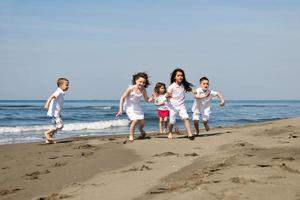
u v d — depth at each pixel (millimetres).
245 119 23688
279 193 3227
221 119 23766
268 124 13039
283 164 4465
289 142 6988
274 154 5449
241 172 4059
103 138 10148
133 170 4980
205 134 9578
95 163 5754
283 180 3656
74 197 3814
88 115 27797
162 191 3650
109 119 24000
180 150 6617
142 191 3736
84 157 6449
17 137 12727
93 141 9031
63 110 35438
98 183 4363
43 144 8844
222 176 3904
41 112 30297
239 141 7500
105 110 35750
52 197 3906
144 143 7773
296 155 5324
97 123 18531
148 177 4418
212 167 4605
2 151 7633
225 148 6547
